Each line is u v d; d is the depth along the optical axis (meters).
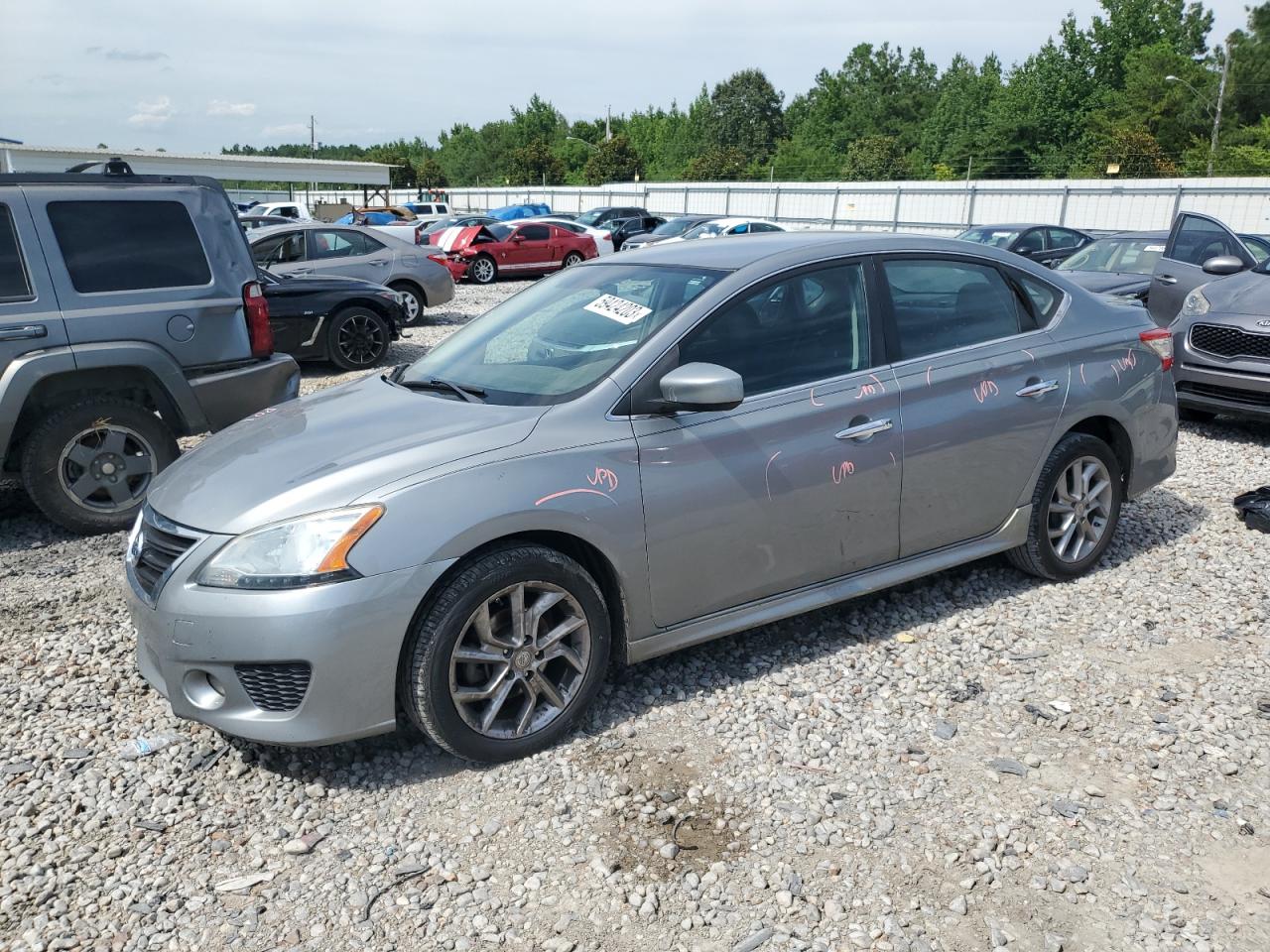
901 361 4.05
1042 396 4.37
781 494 3.70
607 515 3.34
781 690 3.77
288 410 4.00
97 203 5.64
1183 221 9.77
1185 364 7.62
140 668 3.43
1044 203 34.38
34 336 5.39
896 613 4.43
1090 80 72.62
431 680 3.11
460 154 147.25
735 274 3.80
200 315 5.89
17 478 5.97
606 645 3.47
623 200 52.62
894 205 38.88
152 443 5.79
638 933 2.58
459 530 3.09
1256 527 5.43
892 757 3.34
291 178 42.09
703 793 3.15
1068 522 4.64
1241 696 3.71
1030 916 2.62
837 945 2.53
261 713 3.07
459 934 2.59
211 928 2.62
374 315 11.30
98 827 3.05
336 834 3.00
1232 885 2.73
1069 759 3.33
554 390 3.54
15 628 4.49
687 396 3.31
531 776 3.24
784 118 114.75
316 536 3.00
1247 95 64.88
